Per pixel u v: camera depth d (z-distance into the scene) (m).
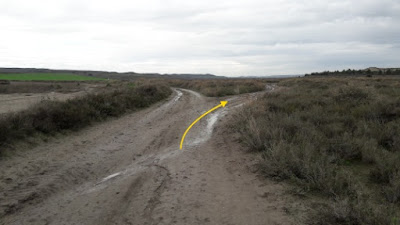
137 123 11.41
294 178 4.40
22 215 3.80
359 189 3.90
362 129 6.38
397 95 11.60
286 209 3.60
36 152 6.68
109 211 3.87
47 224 3.55
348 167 4.81
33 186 4.73
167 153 6.93
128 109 14.88
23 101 20.91
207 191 4.40
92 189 4.73
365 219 3.03
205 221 3.46
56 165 5.87
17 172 5.32
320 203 3.66
